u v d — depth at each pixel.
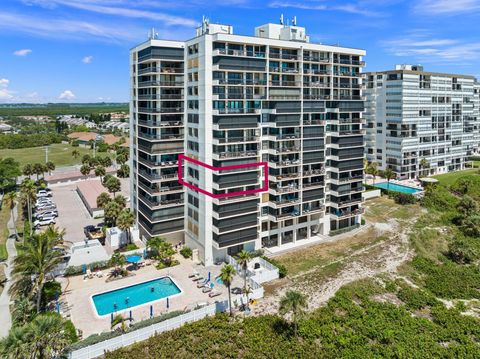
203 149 71.88
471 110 171.38
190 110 76.00
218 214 71.31
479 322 58.41
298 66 79.62
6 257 79.88
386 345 52.16
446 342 54.41
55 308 59.56
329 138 88.00
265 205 80.25
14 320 54.75
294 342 51.69
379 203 119.44
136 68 84.94
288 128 79.12
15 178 149.38
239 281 68.75
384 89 148.88
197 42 71.06
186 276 70.69
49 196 129.38
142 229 88.00
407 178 148.38
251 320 56.81
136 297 64.19
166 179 79.62
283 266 71.62
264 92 75.69
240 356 49.38
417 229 96.50
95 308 59.78
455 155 166.75
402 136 144.25
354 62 88.25
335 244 86.19
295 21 83.94
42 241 58.06
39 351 40.28
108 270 72.81
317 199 86.00
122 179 153.00
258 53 74.25
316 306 61.19
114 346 50.62
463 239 89.44
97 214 106.56
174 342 51.69
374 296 65.50
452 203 115.12
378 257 79.94
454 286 69.31
